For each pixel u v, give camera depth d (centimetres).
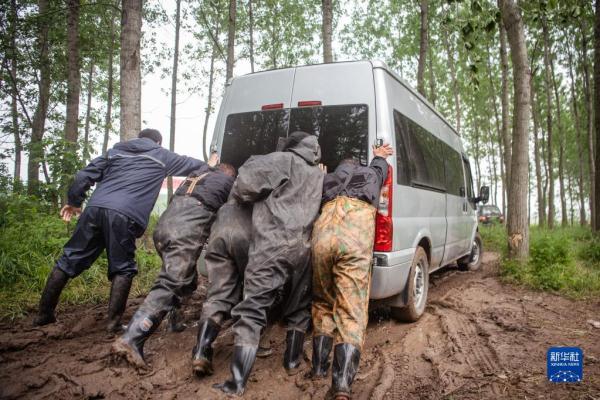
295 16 1747
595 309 529
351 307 302
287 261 316
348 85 425
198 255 376
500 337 421
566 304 554
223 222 353
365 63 426
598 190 854
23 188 844
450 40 1861
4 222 657
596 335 427
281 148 373
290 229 319
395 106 438
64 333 410
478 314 505
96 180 413
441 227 570
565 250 680
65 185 710
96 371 334
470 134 2825
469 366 355
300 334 345
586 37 1809
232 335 421
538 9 685
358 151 407
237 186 336
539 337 421
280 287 319
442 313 505
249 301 311
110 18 1602
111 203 392
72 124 1205
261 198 338
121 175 407
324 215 332
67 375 326
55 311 480
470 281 704
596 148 837
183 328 436
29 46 1263
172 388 314
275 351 390
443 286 691
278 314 366
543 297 590
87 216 395
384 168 369
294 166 344
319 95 433
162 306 346
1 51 1180
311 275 333
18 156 1566
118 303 416
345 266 314
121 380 322
